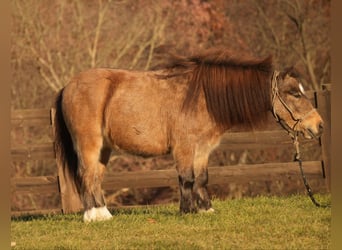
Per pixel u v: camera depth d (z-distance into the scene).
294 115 18.22
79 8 35.09
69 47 35.31
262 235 15.52
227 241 14.98
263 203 20.36
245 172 22.27
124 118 17.94
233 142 22.20
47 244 15.41
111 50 35.56
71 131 18.39
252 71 18.22
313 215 17.64
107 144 18.48
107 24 35.88
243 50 36.78
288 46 36.28
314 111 18.27
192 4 36.59
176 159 17.83
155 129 17.94
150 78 18.17
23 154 21.44
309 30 35.78
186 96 17.81
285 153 34.97
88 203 17.94
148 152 18.22
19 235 16.80
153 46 34.97
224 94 17.92
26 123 21.36
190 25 36.62
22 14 34.38
